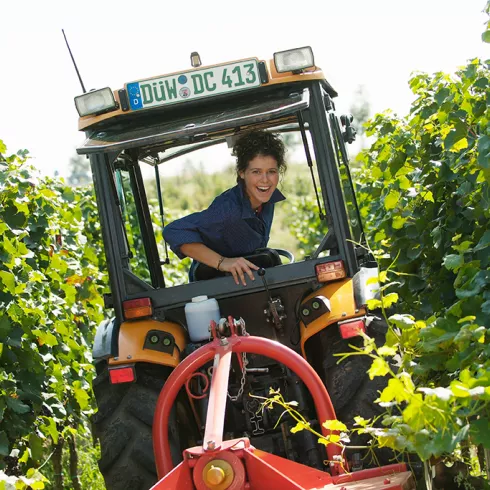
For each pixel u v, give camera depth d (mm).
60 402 12406
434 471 8148
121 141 9141
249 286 9430
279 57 9281
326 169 9398
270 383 9266
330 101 10414
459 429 6203
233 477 6750
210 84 9508
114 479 9086
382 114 13844
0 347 10672
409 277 11492
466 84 10508
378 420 8602
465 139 9945
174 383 7895
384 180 12445
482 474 8836
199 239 9852
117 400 9195
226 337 8047
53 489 13109
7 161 12836
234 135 11414
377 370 6551
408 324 7617
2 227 11016
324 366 8891
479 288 7941
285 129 11273
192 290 9500
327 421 7262
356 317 8766
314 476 7152
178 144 11336
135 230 11164
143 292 9562
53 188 15305
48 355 12203
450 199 10750
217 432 6895
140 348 9039
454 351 7656
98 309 15484
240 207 9984
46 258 13562
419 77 12266
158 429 7871
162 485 6805
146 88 9578
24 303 11492
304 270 9352
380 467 7410
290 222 35094
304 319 8867
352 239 9570
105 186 9648
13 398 10750
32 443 11562
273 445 9023
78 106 9672
